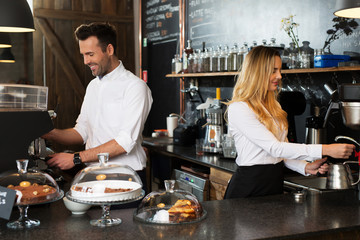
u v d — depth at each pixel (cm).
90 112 288
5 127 213
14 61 629
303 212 200
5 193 170
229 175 323
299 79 358
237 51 392
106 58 270
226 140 366
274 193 246
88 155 253
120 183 183
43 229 174
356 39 302
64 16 601
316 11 338
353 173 282
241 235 167
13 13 271
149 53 617
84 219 188
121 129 267
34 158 256
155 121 614
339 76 316
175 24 543
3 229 174
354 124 227
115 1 631
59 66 603
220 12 459
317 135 315
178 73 491
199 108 448
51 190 181
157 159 450
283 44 371
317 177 296
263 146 234
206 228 175
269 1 389
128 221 184
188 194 193
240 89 246
